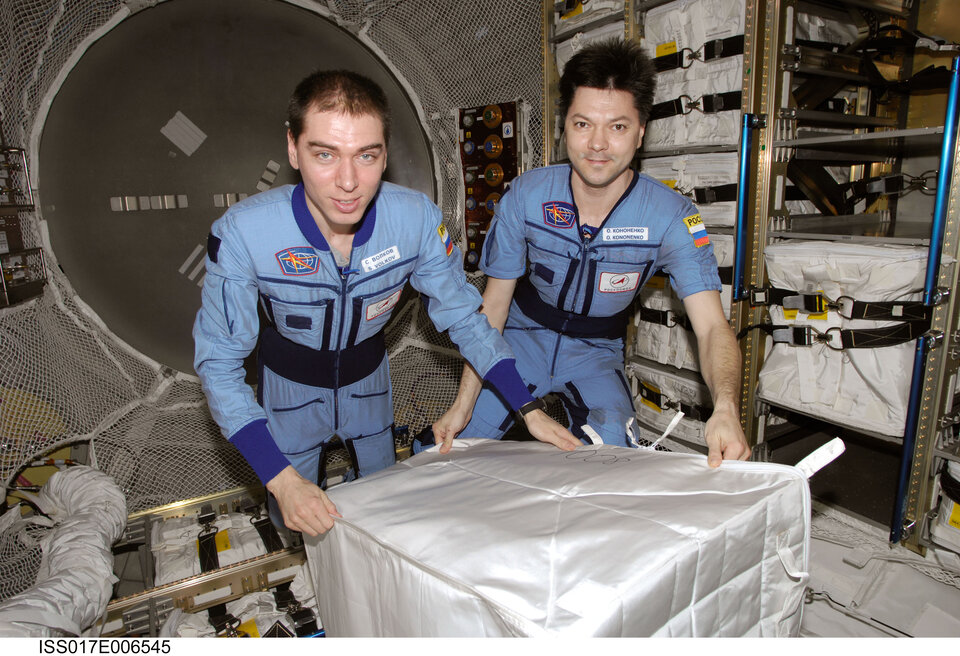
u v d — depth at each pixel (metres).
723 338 1.42
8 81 1.89
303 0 2.20
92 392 2.17
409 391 2.67
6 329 1.90
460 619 0.75
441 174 2.66
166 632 1.60
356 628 0.98
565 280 1.71
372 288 1.45
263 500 2.19
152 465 2.25
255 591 1.87
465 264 2.71
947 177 1.55
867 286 1.74
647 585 0.70
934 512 1.83
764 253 2.02
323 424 1.72
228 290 1.26
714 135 2.03
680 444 2.36
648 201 1.57
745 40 1.89
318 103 1.05
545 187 1.64
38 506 2.00
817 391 1.94
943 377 1.71
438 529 0.87
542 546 0.78
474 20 2.45
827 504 2.06
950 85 1.51
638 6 2.14
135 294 2.19
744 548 0.82
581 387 1.82
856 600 1.63
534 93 2.57
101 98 2.04
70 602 1.42
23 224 1.97
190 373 2.32
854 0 2.07
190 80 2.12
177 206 2.18
